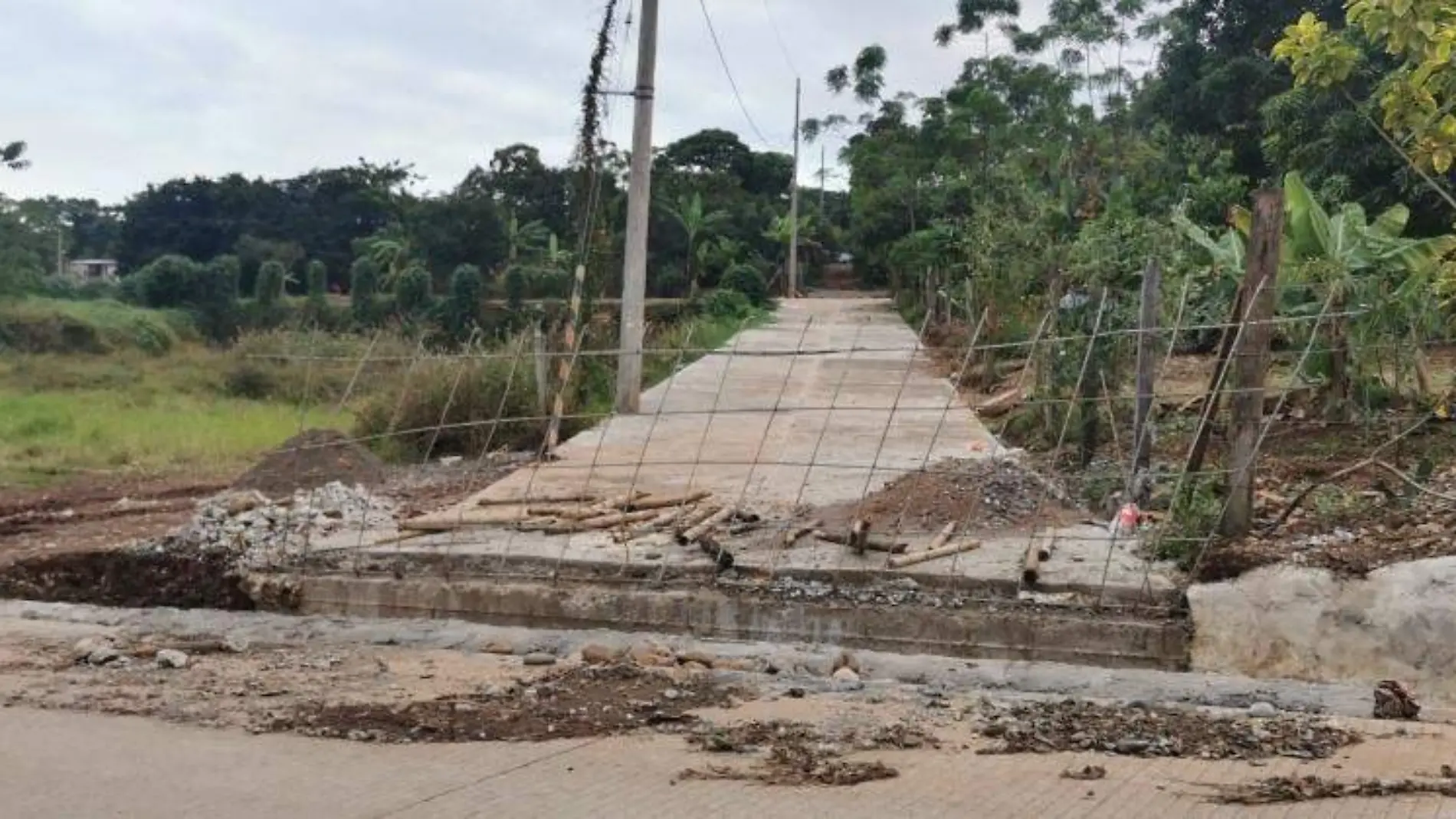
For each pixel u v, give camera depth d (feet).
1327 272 34.83
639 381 49.62
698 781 14.53
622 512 29.25
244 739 16.20
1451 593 20.11
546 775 14.73
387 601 25.04
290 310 163.73
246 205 218.38
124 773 14.75
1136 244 44.75
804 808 13.55
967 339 69.00
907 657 21.13
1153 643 21.17
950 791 14.14
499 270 166.30
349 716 17.24
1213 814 13.39
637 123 48.34
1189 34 104.27
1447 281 28.60
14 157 201.87
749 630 23.08
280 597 25.70
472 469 38.40
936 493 29.68
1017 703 18.19
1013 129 125.70
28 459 48.42
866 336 99.55
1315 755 15.53
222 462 47.80
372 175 219.20
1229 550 22.67
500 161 186.70
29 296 151.53
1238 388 23.59
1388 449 28.43
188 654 21.27
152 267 165.89
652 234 180.34
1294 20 97.30
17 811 13.46
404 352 80.12
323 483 34.09
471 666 20.33
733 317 118.21
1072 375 38.75
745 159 216.33
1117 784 14.40
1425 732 16.58
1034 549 24.53
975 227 73.00
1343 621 20.49
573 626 23.98
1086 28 121.60
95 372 102.58
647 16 47.88
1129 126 110.01
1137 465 28.73
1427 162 25.05
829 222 223.71
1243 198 80.74
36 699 18.08
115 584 27.30
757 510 29.68
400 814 13.39
